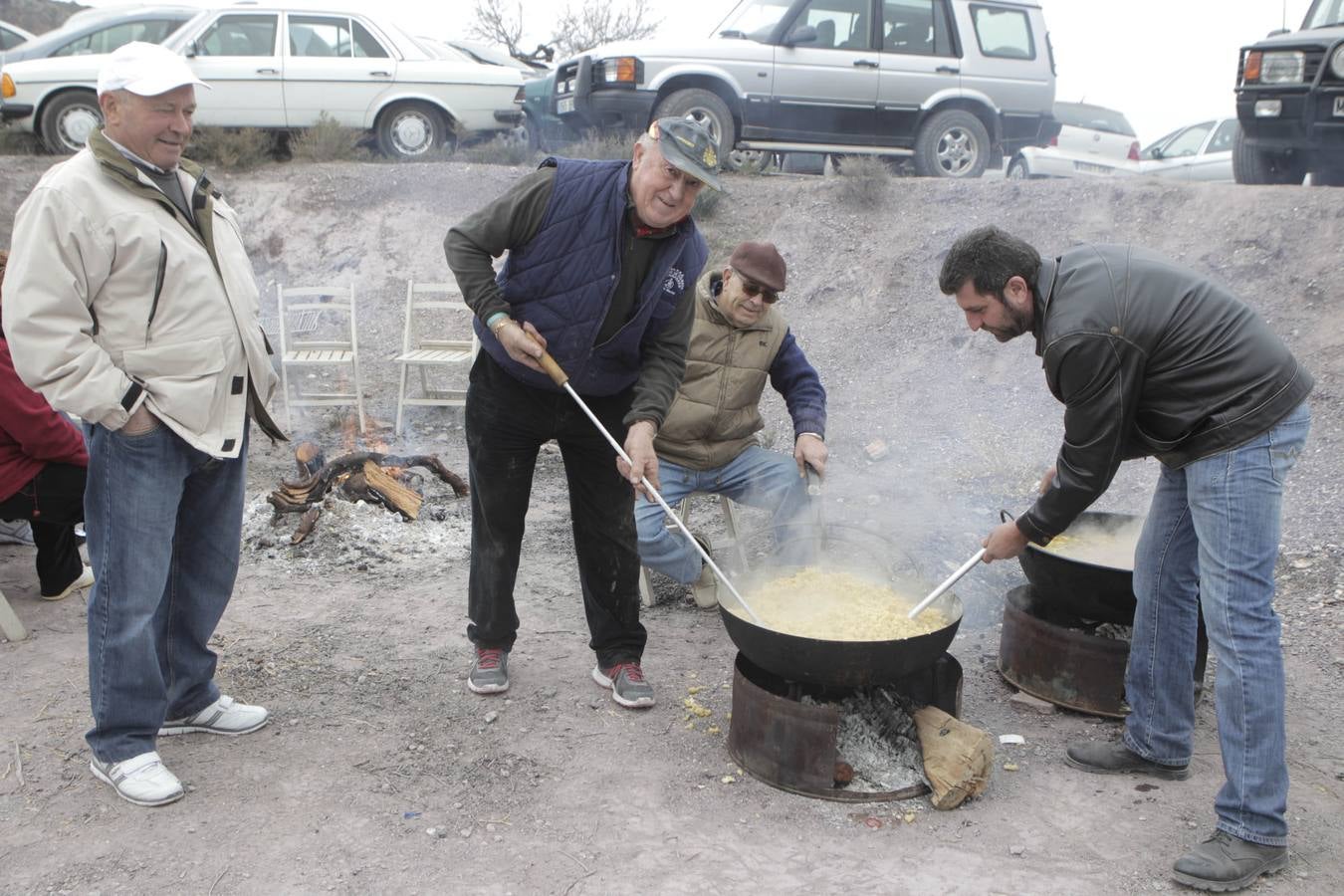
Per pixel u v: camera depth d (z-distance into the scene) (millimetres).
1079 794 3041
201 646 3209
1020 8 10188
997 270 2682
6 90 10617
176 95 2629
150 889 2525
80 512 4051
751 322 4160
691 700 3568
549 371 3074
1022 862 2701
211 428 2842
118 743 2914
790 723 2979
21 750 3145
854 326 7918
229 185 10477
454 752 3225
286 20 11016
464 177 10391
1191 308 2611
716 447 4332
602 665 3650
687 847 2754
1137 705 3133
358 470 5387
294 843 2729
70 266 2572
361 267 9891
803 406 4336
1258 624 2621
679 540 4141
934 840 2799
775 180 9992
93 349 2605
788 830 2836
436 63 11328
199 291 2764
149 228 2656
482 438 3359
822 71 9555
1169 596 3016
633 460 3107
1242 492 2619
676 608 4488
